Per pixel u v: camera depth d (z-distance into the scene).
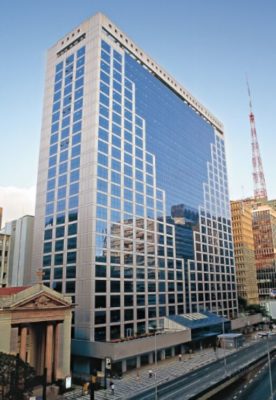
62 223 95.94
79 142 98.62
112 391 61.91
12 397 47.66
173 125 134.50
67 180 98.56
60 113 108.56
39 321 66.19
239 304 167.00
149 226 108.12
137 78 118.81
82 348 80.12
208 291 132.88
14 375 48.50
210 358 92.75
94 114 97.38
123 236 96.69
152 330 96.25
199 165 148.00
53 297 69.19
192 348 105.62
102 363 77.81
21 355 63.00
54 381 66.81
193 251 129.25
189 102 150.00
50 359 66.81
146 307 98.75
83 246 88.25
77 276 87.44
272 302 177.12
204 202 145.50
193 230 132.25
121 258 94.25
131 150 107.56
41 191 105.75
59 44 117.75
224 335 98.44
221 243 152.12
